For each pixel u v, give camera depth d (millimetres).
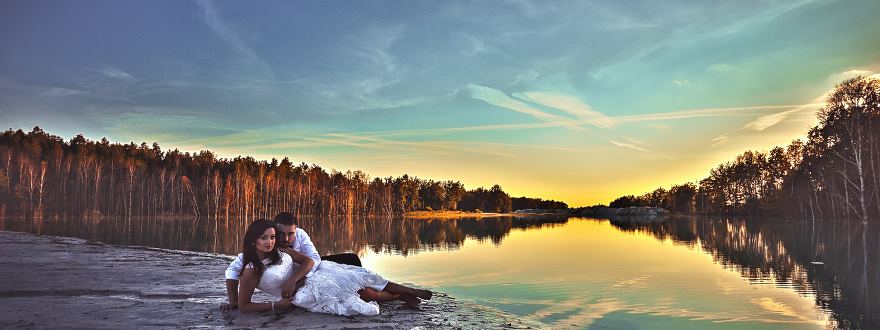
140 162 122875
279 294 6480
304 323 5723
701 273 12305
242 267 6387
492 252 19312
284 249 6578
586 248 21094
